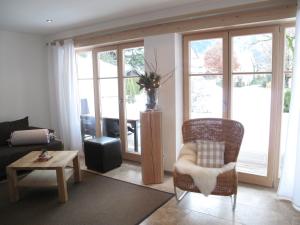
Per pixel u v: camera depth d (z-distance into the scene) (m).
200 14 3.27
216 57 3.52
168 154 3.85
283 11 2.77
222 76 3.50
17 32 4.81
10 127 4.35
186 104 3.83
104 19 4.00
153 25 3.69
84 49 4.87
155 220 2.63
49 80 5.31
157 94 3.81
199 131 3.24
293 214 2.67
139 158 4.45
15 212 2.87
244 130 3.19
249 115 3.39
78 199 3.13
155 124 3.45
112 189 3.39
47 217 2.74
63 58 4.86
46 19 3.89
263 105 3.28
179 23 3.45
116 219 2.67
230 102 3.47
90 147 4.09
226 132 3.12
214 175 2.60
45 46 5.26
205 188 2.61
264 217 2.63
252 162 3.46
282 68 3.07
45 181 3.19
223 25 3.14
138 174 3.92
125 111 4.53
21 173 3.98
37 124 5.23
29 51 5.01
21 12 3.48
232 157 3.01
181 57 3.74
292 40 3.03
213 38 3.48
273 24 3.05
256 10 2.93
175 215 2.71
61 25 4.33
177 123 3.76
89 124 5.13
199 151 3.05
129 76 4.36
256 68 3.26
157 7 3.43
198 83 3.72
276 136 3.20
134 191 3.32
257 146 3.39
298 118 2.72
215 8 3.17
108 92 4.71
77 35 4.62
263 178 3.33
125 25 3.96
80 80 5.08
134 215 2.73
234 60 3.40
